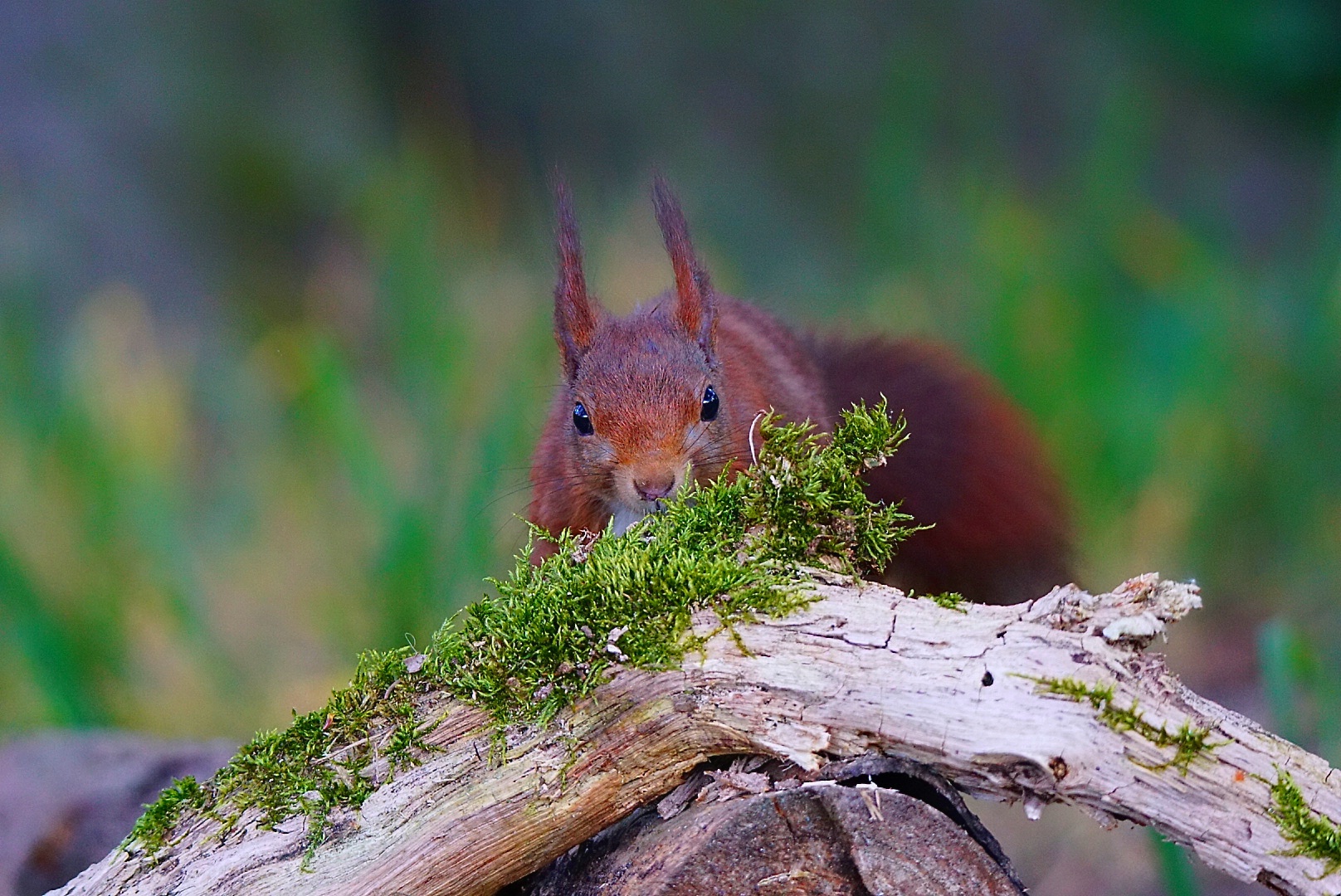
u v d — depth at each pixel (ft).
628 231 51.88
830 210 61.00
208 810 15.15
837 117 62.28
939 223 50.34
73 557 35.86
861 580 14.87
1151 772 13.44
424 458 37.83
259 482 40.83
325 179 54.95
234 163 54.13
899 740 13.89
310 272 53.98
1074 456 38.45
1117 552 38.34
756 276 57.36
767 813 13.84
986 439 28.27
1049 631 13.87
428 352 41.45
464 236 53.62
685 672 14.16
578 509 24.08
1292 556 38.52
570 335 24.25
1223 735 13.51
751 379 24.66
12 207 51.24
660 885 13.89
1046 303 42.42
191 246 53.83
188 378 47.78
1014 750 13.50
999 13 63.16
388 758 14.79
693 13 62.39
